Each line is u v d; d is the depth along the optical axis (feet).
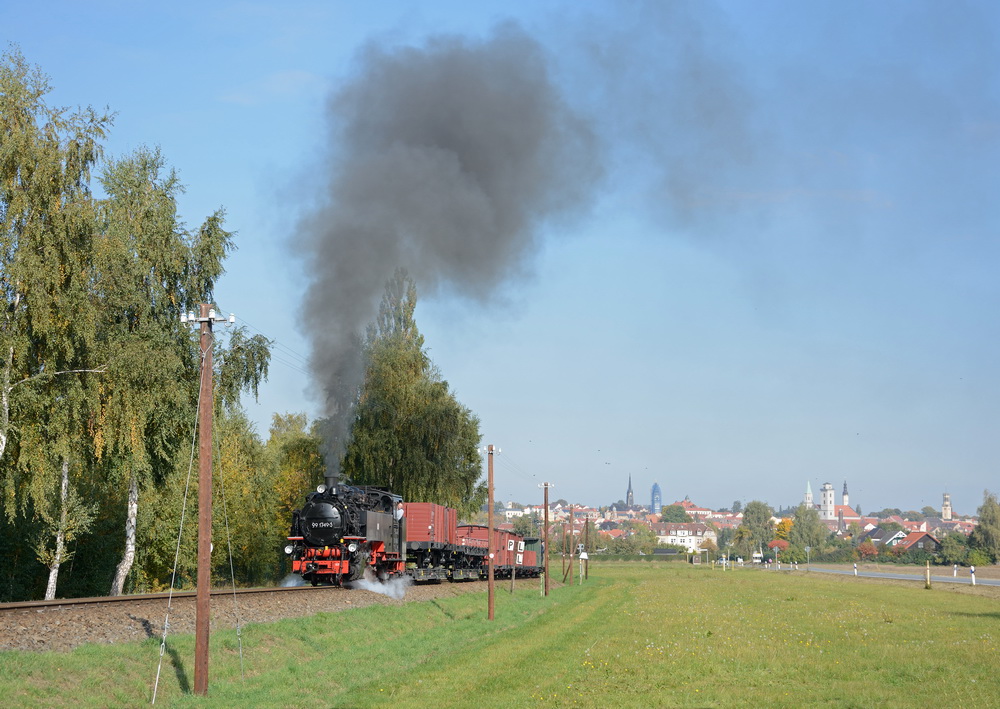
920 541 557.33
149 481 110.52
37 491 91.97
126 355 95.20
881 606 145.89
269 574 193.06
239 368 132.16
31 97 93.35
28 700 47.78
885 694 63.57
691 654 86.69
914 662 78.48
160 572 146.92
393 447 177.68
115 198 112.98
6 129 91.04
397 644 90.48
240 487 171.12
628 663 80.59
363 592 115.03
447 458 185.88
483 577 202.08
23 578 127.54
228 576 178.81
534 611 145.18
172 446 111.75
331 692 66.74
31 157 90.94
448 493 188.34
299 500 205.16
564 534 318.45
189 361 115.65
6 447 93.25
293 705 60.34
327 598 101.96
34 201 90.63
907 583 231.30
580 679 73.00
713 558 593.42
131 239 109.60
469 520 211.00
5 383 87.76
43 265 89.30
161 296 111.55
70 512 115.24
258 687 64.69
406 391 184.85
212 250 121.19
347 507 120.37
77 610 65.51
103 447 100.83
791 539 620.49
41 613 62.18
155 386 99.19
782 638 100.07
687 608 145.89
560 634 105.81
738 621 120.88
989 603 153.69
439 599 133.90
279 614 87.30
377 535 127.13
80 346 94.63
